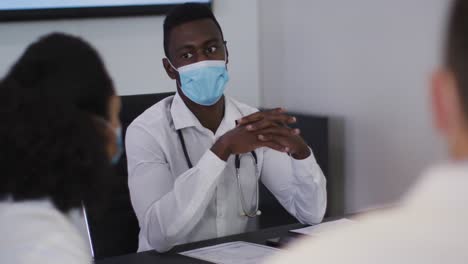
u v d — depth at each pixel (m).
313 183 1.93
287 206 2.08
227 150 1.79
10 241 0.97
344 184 3.10
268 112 1.83
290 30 3.40
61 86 1.04
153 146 1.93
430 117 0.50
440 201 0.46
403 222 0.47
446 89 0.46
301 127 3.17
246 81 3.64
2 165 1.01
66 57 1.07
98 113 1.10
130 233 2.06
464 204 0.45
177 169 1.96
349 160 3.06
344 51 3.04
